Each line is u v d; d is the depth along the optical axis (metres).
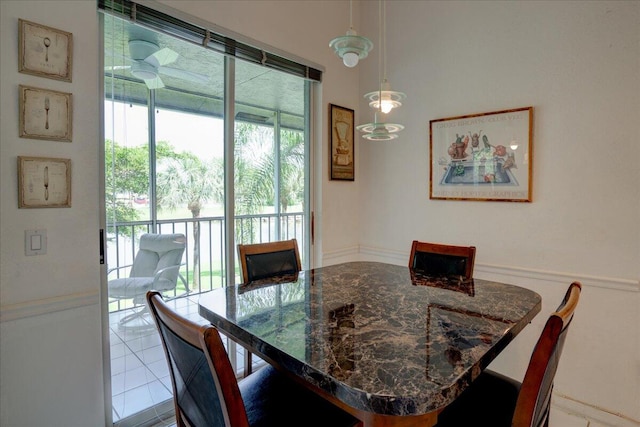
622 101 1.86
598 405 1.96
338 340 1.01
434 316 1.20
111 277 1.78
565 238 2.07
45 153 1.51
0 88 1.39
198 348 0.81
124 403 1.84
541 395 0.89
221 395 0.77
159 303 0.99
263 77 2.47
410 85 2.78
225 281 2.29
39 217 1.50
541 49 2.13
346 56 1.47
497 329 1.08
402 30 2.81
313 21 2.72
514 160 2.25
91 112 1.63
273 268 1.95
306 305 1.33
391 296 1.44
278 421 1.04
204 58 2.13
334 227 3.00
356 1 3.09
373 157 3.07
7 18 1.40
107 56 1.74
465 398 1.20
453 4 2.52
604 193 1.93
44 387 1.53
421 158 2.74
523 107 2.20
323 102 2.84
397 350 0.94
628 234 1.86
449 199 2.58
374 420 0.86
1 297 1.42
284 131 2.65
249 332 1.08
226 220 2.28
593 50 1.94
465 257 1.91
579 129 2.00
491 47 2.34
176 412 1.15
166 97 1.98
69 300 1.58
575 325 2.03
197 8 1.99
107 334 1.77
